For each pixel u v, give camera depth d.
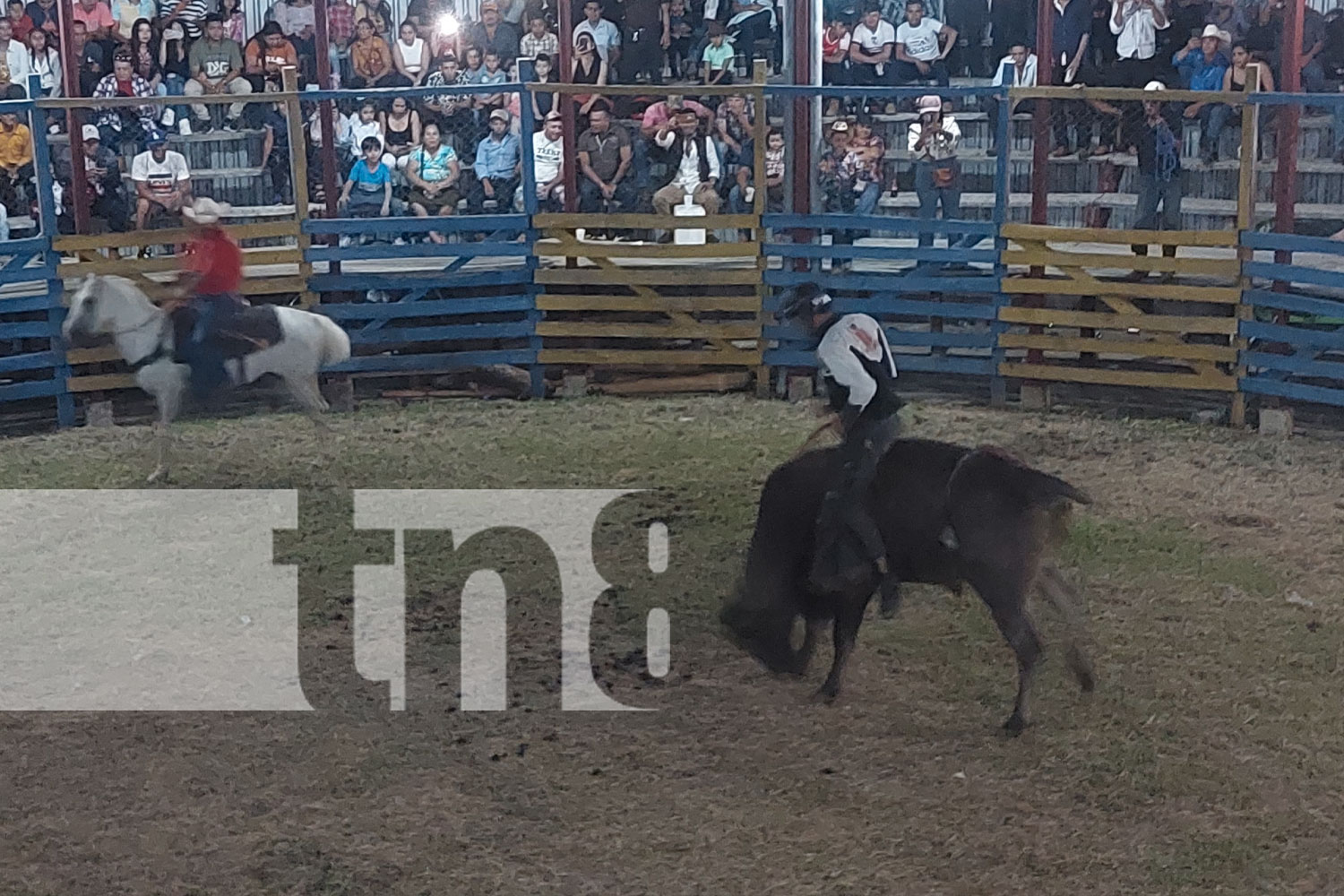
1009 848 6.73
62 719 8.12
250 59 16.34
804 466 7.83
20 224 15.84
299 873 6.61
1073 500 7.27
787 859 6.67
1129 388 14.46
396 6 17.28
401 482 12.34
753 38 16.17
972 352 15.25
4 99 15.66
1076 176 16.02
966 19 16.53
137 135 15.92
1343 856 6.63
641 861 6.67
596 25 16.03
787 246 14.71
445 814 7.11
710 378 15.36
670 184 15.75
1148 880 6.46
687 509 11.55
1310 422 13.63
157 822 7.07
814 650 8.80
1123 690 8.25
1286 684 8.31
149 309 12.31
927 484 7.38
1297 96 12.65
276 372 12.83
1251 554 10.35
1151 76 15.17
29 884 6.55
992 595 7.39
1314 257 15.33
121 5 15.98
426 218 14.85
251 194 16.62
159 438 12.66
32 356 14.25
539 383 15.38
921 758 7.57
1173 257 14.11
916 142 14.78
